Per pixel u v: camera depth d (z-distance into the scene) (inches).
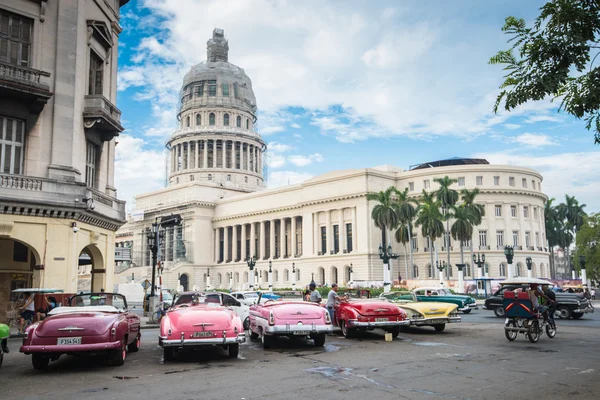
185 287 4037.9
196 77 4909.0
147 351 631.8
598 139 437.4
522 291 675.4
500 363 495.2
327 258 3277.6
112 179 1202.6
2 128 923.4
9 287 1017.5
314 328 613.3
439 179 2711.6
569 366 476.4
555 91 387.5
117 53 1242.0
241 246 3986.2
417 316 772.0
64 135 975.0
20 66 916.6
